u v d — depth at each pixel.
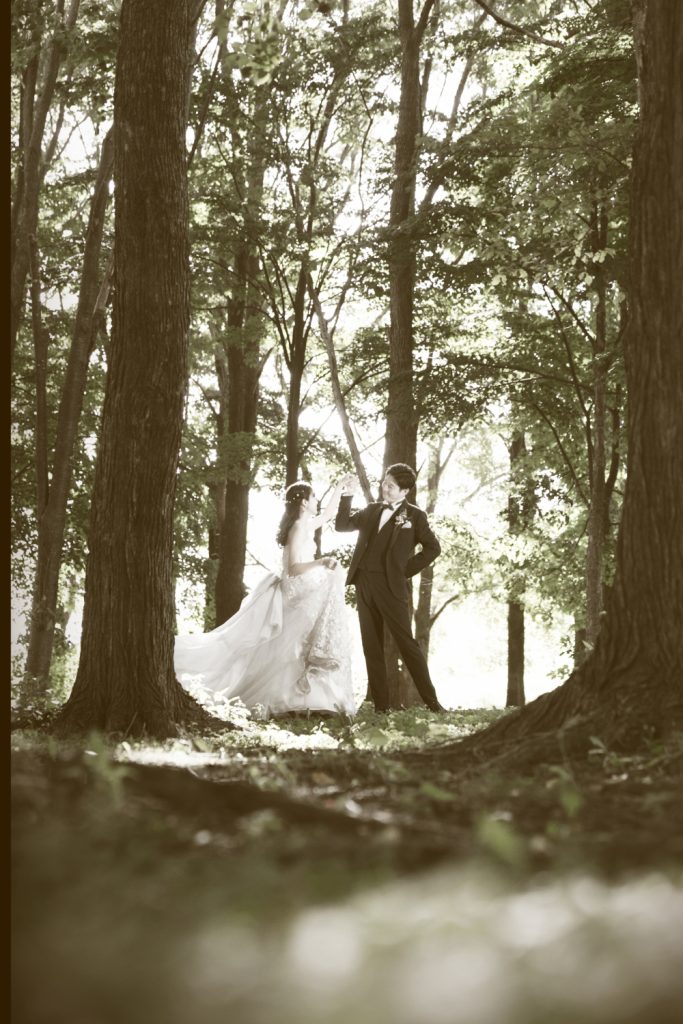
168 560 11.12
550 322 25.38
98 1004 1.73
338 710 13.11
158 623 10.94
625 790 5.54
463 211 22.62
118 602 10.88
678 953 1.79
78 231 30.47
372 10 28.42
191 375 35.06
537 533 28.59
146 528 10.98
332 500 15.88
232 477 29.02
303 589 15.08
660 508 7.71
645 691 7.38
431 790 4.84
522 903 2.45
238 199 25.08
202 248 26.17
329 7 13.98
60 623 34.00
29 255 21.78
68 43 20.23
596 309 23.70
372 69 25.28
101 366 30.95
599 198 19.83
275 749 8.91
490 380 24.45
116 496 11.04
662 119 8.12
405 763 7.42
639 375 7.96
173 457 11.18
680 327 7.93
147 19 11.31
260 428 33.56
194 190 25.98
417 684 14.79
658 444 7.79
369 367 26.86
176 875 2.92
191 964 1.88
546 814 4.73
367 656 14.91
